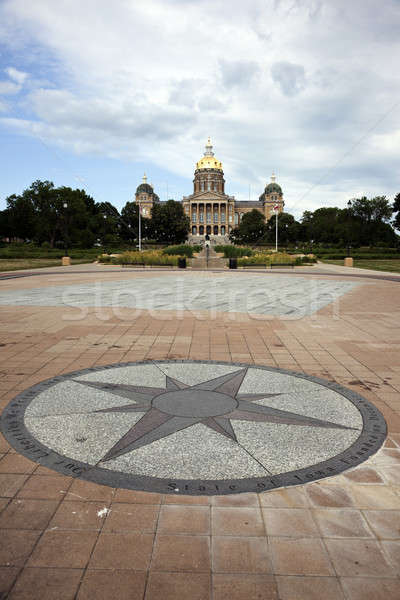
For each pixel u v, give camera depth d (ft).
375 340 37.22
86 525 12.60
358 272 138.82
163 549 11.67
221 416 20.30
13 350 32.89
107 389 23.95
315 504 13.70
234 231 476.95
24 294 69.05
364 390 24.32
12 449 17.06
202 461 16.15
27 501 13.71
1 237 392.27
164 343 35.60
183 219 432.66
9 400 22.30
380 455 16.81
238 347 34.42
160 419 19.88
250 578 10.73
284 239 428.56
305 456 16.63
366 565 11.19
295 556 11.48
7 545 11.75
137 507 13.46
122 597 10.11
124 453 16.71
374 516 13.16
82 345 34.65
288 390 24.08
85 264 179.42
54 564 11.10
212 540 12.06
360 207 403.34
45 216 331.57
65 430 18.72
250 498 13.97
